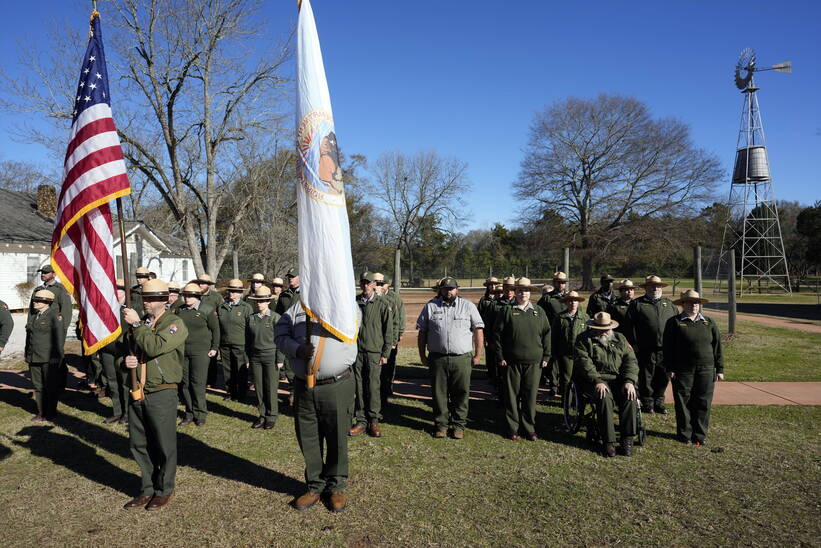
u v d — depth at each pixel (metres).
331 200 4.65
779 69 40.09
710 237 42.91
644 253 40.06
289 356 4.80
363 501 4.84
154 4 17.45
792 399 8.54
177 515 4.54
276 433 6.77
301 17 4.79
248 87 19.81
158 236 31.50
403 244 64.44
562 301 8.88
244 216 22.22
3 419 7.29
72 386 9.26
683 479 5.38
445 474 5.50
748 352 12.56
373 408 6.85
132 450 4.72
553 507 4.73
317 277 4.57
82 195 4.90
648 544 4.11
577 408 6.60
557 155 42.50
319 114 4.68
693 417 6.54
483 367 11.37
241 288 8.54
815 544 4.12
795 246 51.50
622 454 6.09
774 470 5.61
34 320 7.17
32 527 4.32
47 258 24.30
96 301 4.86
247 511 4.62
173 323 4.70
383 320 6.98
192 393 7.07
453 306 6.73
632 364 6.33
